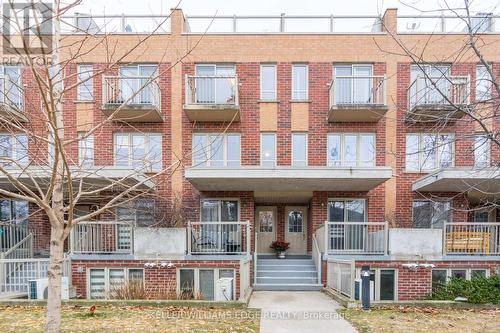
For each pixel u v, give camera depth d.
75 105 12.87
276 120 13.39
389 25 13.11
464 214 12.94
